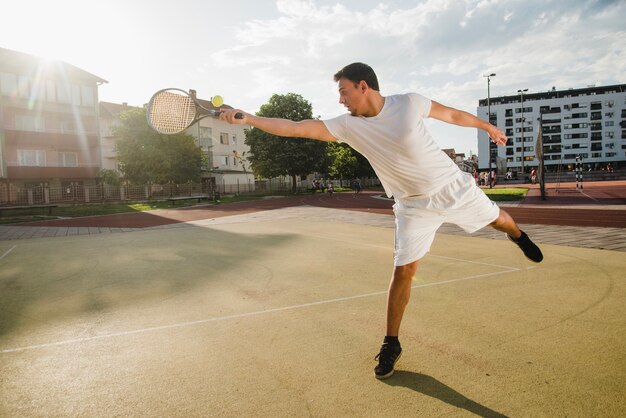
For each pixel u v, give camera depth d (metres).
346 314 3.82
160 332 3.45
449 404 2.20
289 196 42.34
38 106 33.59
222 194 46.97
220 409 2.20
